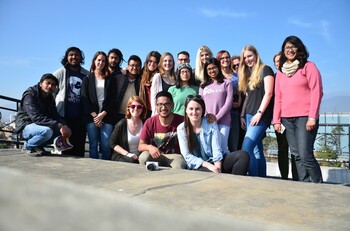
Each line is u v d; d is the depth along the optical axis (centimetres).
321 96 353
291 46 369
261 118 429
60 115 503
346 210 201
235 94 504
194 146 393
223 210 194
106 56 503
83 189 71
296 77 368
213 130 390
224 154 402
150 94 505
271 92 426
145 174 316
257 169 427
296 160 377
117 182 273
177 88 482
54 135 462
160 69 501
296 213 192
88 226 51
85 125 502
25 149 501
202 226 52
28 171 329
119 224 52
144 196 224
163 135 420
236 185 267
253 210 196
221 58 517
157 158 401
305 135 357
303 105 362
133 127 448
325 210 200
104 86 498
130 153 441
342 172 601
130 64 512
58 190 68
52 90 451
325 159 757
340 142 790
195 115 380
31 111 439
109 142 490
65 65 514
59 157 440
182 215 56
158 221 52
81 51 521
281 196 234
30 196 63
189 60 566
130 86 515
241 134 514
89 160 420
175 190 243
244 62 467
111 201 62
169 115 422
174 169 350
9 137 711
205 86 477
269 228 57
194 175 311
